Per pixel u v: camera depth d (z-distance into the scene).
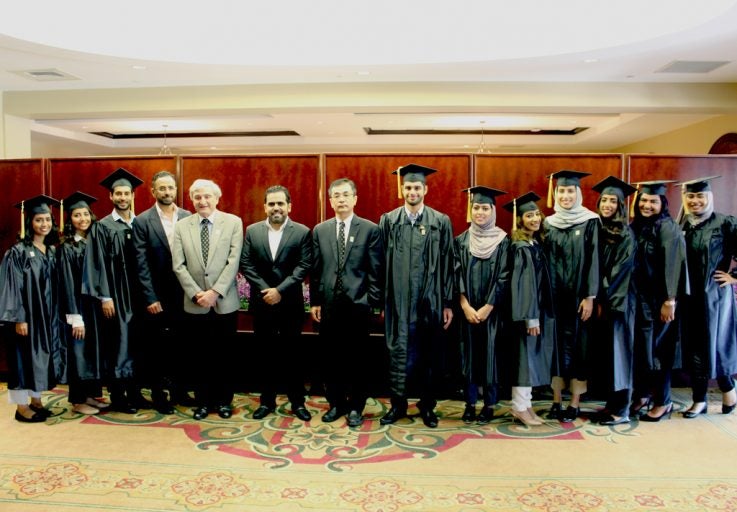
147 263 3.68
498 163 4.58
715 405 4.06
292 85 6.69
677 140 9.35
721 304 3.76
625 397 3.62
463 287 3.61
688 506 2.59
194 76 6.28
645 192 3.67
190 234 3.58
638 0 4.73
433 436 3.44
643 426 3.63
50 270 3.72
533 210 3.58
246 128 10.06
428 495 2.69
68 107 6.94
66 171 4.80
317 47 5.68
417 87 6.62
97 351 3.75
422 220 3.56
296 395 3.74
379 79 6.49
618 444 3.32
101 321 3.77
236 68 5.86
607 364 3.57
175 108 6.82
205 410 3.74
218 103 6.77
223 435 3.44
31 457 3.12
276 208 3.55
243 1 5.25
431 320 3.53
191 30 5.53
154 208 3.77
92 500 2.63
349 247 3.51
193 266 3.55
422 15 5.38
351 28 5.56
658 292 3.64
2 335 4.63
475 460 3.09
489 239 3.59
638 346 3.68
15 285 3.54
